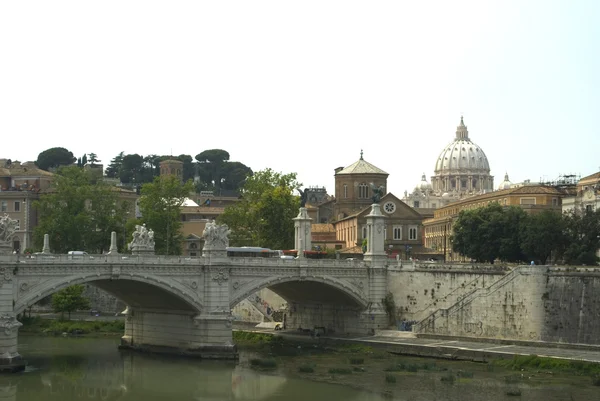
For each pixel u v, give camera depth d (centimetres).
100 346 12425
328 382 9706
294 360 11162
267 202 16788
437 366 10544
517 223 15788
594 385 9281
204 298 11156
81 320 14738
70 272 10019
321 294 13188
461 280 12344
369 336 12600
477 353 10850
